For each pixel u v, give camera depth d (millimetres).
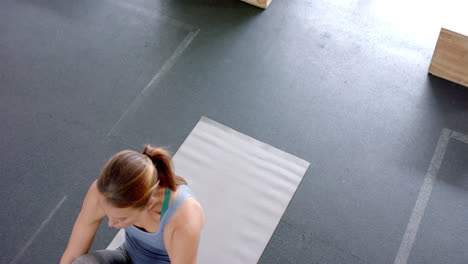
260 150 2557
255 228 2289
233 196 2395
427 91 2758
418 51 2932
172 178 1391
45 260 2201
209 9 3174
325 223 2311
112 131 2629
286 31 3053
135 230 1542
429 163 2490
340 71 2863
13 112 2697
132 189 1257
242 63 2906
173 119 2678
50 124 2652
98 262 1635
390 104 2715
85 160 2523
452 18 2609
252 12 3160
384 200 2377
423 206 2352
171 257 1519
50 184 2436
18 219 2318
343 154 2537
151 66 2902
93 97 2766
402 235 2268
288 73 2861
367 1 3180
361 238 2266
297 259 2205
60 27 3090
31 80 2838
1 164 2498
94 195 1495
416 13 3096
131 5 3201
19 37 3039
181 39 3025
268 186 2428
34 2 3205
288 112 2699
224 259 2191
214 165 2500
